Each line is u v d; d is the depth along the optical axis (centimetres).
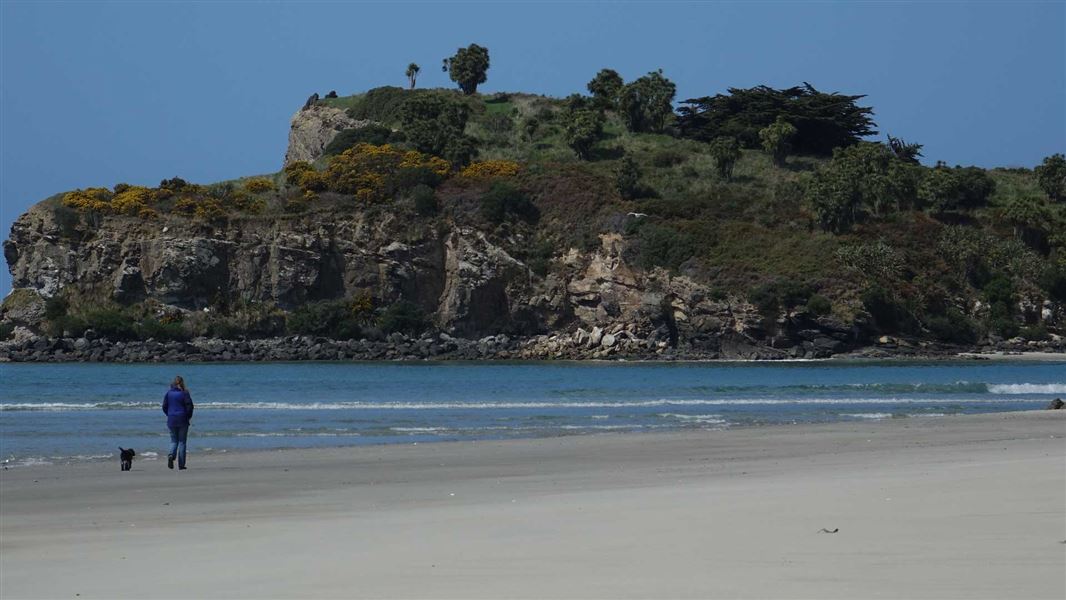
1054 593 1101
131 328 11794
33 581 1231
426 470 2442
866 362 10688
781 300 11456
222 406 4941
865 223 13075
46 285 12231
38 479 2297
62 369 9606
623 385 7088
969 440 3019
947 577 1173
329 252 12538
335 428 3775
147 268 12244
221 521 1683
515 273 12388
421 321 12275
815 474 2181
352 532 1536
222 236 12444
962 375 8375
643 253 12288
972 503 1670
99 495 2034
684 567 1245
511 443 3111
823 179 13112
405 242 12556
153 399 5762
